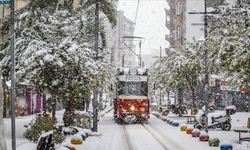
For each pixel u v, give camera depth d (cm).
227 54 1986
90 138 2389
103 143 2161
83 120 2855
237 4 2023
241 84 2239
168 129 3078
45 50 2130
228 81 2764
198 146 2062
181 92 4625
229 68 2027
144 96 3656
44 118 2053
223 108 5597
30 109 4491
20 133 2369
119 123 3691
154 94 7088
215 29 2109
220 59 2061
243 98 5728
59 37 2312
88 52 2311
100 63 2627
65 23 2433
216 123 3000
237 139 2388
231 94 5666
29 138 2005
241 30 1942
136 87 3659
